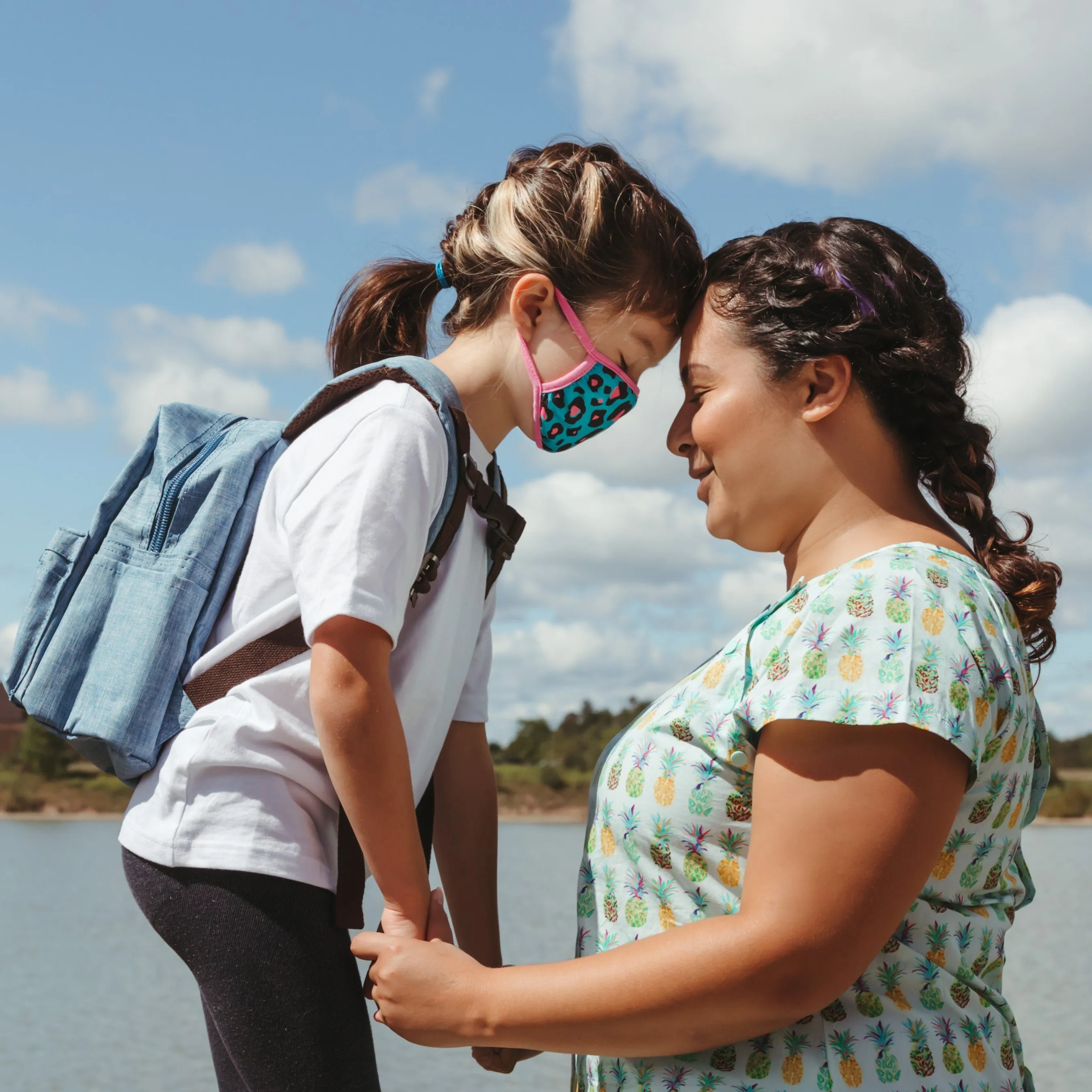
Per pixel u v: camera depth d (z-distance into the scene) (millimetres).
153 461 1869
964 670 1272
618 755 1539
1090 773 71625
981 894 1396
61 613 1762
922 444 1524
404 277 2141
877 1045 1294
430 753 1834
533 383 1933
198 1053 11109
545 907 21250
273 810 1654
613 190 1922
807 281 1503
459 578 1804
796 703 1274
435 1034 1400
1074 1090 9086
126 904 24531
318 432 1749
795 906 1224
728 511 1561
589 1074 1506
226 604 1776
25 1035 11812
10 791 62500
